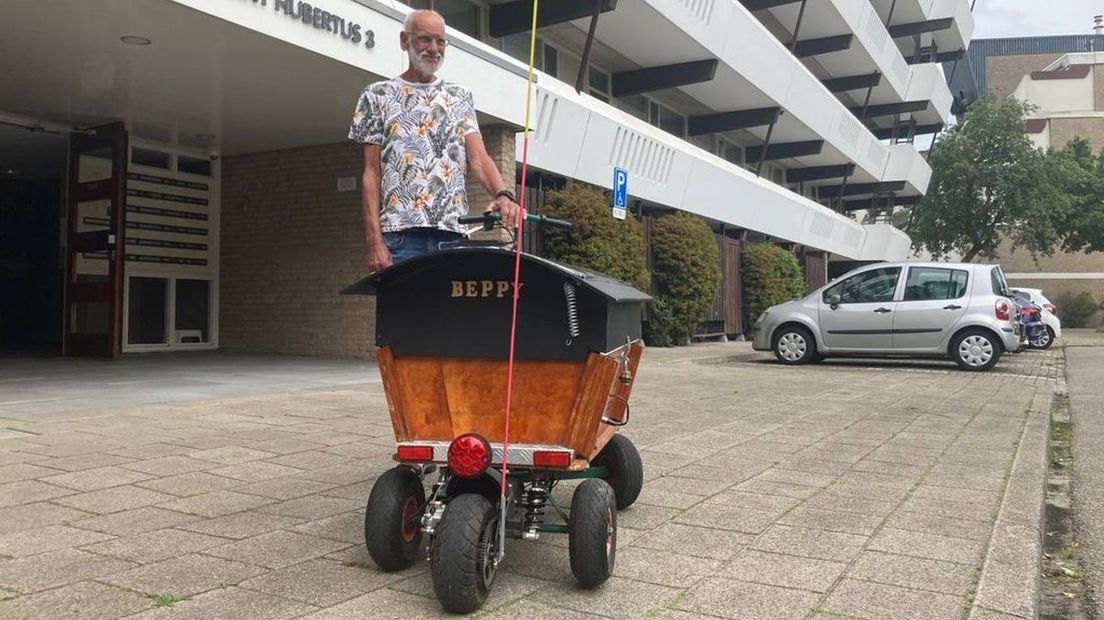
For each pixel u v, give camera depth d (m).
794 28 25.30
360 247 12.70
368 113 3.98
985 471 5.77
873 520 4.55
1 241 14.98
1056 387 11.58
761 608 3.31
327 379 10.08
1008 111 34.81
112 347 11.88
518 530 3.50
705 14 16.84
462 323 3.48
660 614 3.23
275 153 13.48
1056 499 5.52
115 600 3.24
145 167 12.91
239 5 8.07
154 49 8.84
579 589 3.48
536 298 3.40
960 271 13.49
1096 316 46.72
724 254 21.80
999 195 34.81
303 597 3.32
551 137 13.34
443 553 3.10
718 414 8.33
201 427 6.79
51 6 7.67
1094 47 68.25
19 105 11.00
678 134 22.73
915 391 10.49
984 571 3.71
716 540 4.18
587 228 13.87
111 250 11.80
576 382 3.40
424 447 3.44
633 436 7.03
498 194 3.82
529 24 14.53
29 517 4.30
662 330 17.94
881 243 34.81
